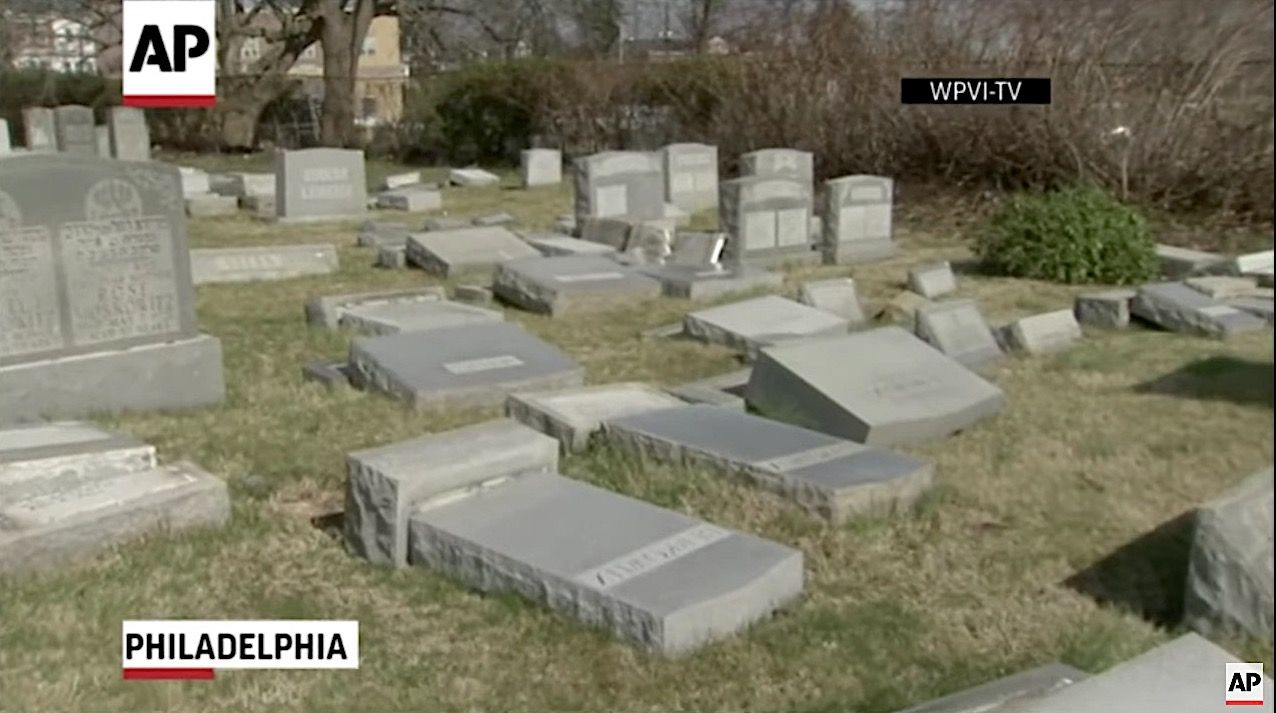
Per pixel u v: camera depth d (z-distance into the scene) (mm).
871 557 3391
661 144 18688
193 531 3766
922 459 3867
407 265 9711
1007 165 9172
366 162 22422
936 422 4188
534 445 3902
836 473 3828
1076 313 6035
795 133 14242
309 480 4367
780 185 9766
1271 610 2404
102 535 3576
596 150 19938
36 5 17484
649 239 10125
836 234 9734
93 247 5008
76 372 4945
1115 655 2566
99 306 5059
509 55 21562
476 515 3572
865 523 3604
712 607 3023
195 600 3326
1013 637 2781
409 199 14523
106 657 3004
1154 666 2236
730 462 4055
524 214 14102
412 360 5539
